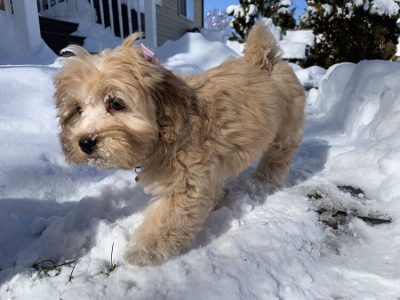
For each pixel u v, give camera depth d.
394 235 0.37
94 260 0.35
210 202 0.38
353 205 0.44
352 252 0.36
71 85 0.34
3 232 0.39
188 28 2.57
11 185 0.46
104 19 1.58
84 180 0.51
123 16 1.62
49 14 1.48
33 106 0.63
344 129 0.73
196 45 1.35
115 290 0.31
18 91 0.65
